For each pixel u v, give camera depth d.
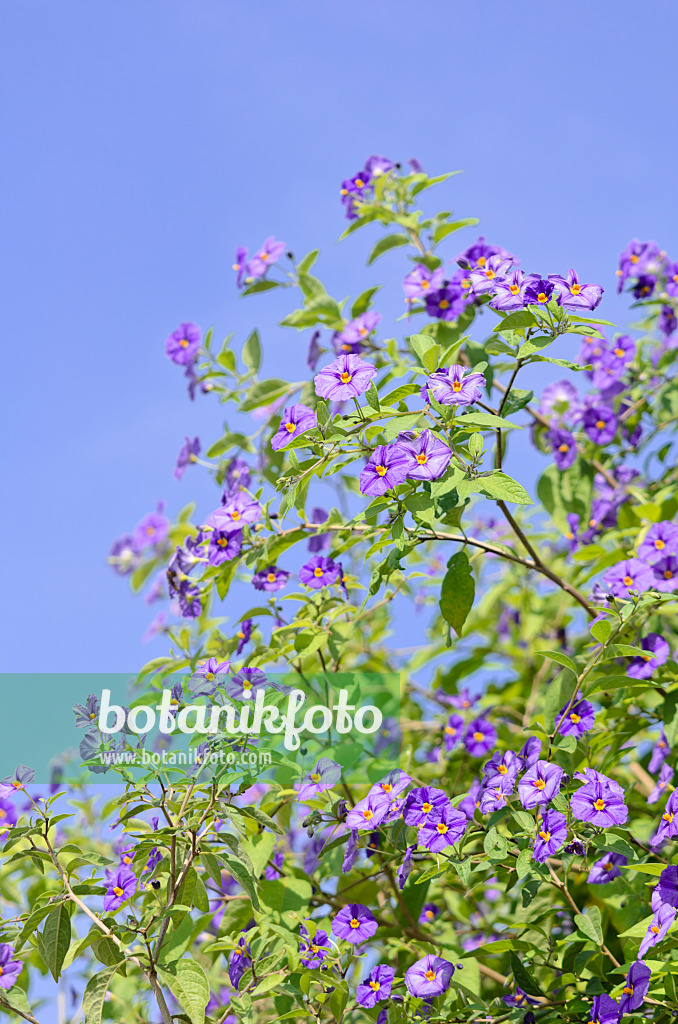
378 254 2.09
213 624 2.07
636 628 1.96
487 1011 1.85
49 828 1.83
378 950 1.99
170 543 2.20
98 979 1.81
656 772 2.00
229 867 1.83
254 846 1.92
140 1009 1.98
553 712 1.92
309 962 1.86
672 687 1.91
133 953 1.83
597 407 2.14
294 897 1.94
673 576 1.93
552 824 1.82
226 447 2.10
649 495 2.15
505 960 1.99
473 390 1.83
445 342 2.02
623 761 2.06
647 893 1.93
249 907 1.93
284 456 2.05
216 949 1.86
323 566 1.97
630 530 2.05
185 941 1.85
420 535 1.89
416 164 2.13
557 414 2.21
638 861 1.92
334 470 1.86
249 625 2.00
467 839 1.86
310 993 1.89
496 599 2.30
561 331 1.83
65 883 1.83
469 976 1.91
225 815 1.83
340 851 1.95
